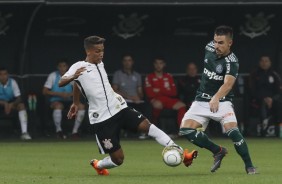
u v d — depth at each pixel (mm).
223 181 32375
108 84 35156
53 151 51781
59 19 66688
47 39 67812
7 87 63219
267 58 65188
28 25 65625
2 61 66875
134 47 69000
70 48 68312
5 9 64000
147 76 64250
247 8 67312
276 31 69312
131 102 64375
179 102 63938
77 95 35781
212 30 69000
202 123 36781
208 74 36312
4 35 66250
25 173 37750
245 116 65250
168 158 34312
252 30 69188
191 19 67938
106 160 35812
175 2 60125
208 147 36812
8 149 53469
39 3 58750
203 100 36719
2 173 37781
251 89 65000
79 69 34656
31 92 64188
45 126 65750
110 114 34969
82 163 43281
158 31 68688
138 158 46406
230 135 35969
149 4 60062
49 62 68000
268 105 64625
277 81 65125
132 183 31938
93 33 68188
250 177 34031
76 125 63312
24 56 66812
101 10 66375
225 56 35781
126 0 59875
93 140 61906
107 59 68875
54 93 63938
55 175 36562
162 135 34844
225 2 60469
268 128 65500
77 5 61125
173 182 32156
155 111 63688
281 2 60938
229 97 36531
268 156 47562
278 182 31891
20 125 64000
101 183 32000
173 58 69438
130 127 35125
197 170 38812
